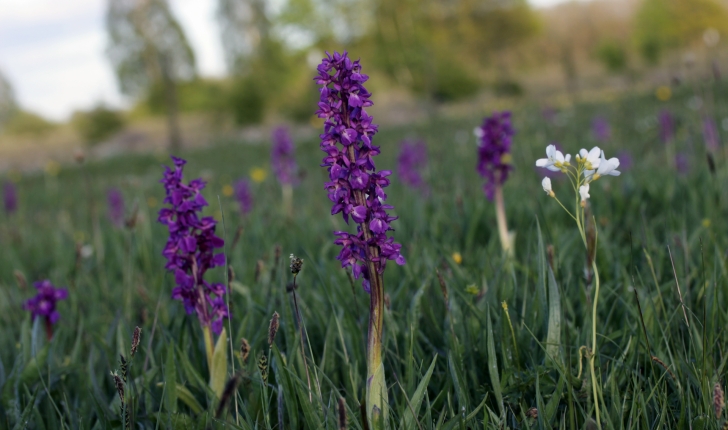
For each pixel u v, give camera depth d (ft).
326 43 186.50
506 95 171.63
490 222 16.11
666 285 9.92
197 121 198.29
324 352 8.84
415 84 164.76
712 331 8.07
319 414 7.32
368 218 6.54
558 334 7.84
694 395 7.52
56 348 10.36
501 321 8.80
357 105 6.22
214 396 7.82
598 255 11.00
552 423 7.36
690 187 16.17
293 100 158.92
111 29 133.59
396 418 7.61
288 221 18.92
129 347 9.37
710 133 21.53
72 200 46.70
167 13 135.13
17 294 15.10
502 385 7.86
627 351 8.20
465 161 34.81
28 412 7.85
